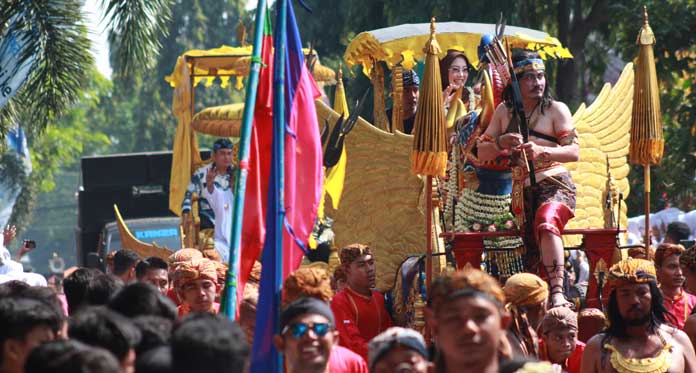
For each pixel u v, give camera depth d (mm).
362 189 25703
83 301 17781
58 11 33500
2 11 33250
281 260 16141
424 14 57906
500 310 11727
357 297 22297
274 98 16891
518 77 21719
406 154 25125
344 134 25797
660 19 53312
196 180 33875
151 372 11672
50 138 99688
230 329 11359
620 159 28594
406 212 25078
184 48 132375
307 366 13984
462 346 11422
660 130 23391
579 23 61781
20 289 15516
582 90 63719
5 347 13266
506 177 22828
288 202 17094
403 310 23812
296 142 17594
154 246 34812
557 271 20797
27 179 64750
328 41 68062
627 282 16953
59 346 10648
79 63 33781
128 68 34312
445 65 28812
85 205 58438
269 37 18172
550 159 21094
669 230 32094
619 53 63844
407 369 13078
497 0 57812
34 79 33688
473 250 21812
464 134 23094
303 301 14219
